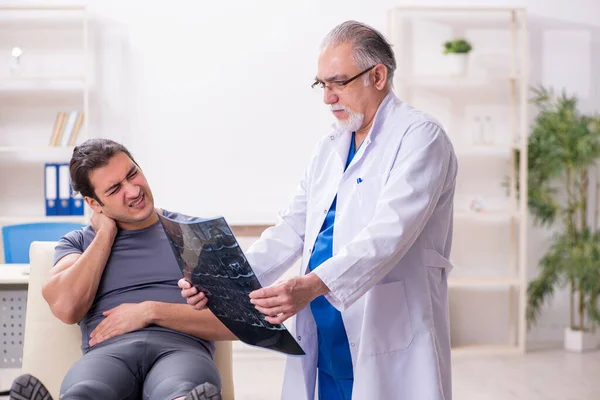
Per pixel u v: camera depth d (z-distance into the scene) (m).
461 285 5.30
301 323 2.25
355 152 2.23
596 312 5.13
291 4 5.21
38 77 4.89
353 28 2.11
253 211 5.25
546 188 5.30
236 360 4.92
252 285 1.84
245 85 5.21
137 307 2.23
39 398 2.03
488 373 4.62
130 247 2.33
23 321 2.93
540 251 5.41
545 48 5.35
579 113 5.38
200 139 5.21
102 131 5.16
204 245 1.82
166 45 5.16
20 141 5.13
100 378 2.03
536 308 5.23
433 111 5.30
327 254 2.18
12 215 5.16
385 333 2.07
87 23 4.97
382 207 1.99
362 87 2.10
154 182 5.19
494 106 5.33
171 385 1.97
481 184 5.34
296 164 5.26
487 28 5.30
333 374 2.26
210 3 5.18
